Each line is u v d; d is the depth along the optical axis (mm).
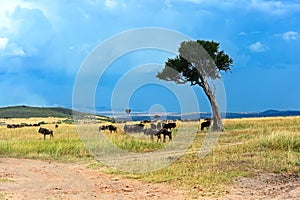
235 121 44188
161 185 13375
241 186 12898
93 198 11578
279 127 32562
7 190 12375
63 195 11922
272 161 16266
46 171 16719
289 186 12703
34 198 11391
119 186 13398
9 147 23750
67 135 32531
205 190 12398
